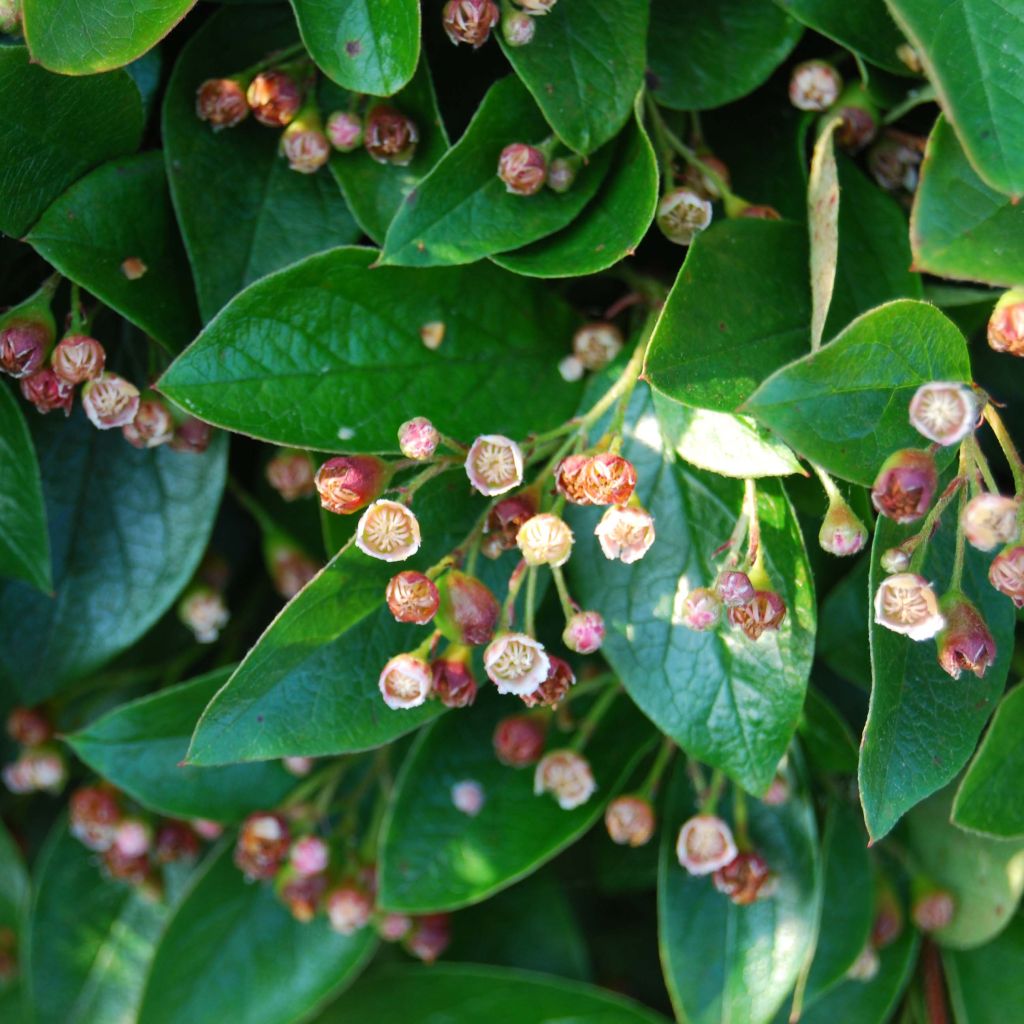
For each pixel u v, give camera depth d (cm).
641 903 43
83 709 41
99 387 36
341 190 37
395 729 36
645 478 36
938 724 34
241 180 37
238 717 35
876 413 33
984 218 33
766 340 35
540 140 36
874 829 34
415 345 36
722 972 38
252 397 35
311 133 36
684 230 36
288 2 37
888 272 36
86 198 36
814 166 35
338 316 36
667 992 43
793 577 35
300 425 35
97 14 35
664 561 36
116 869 41
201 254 36
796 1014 37
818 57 37
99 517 38
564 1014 40
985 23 33
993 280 33
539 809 38
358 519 37
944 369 34
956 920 39
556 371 37
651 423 36
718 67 36
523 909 42
